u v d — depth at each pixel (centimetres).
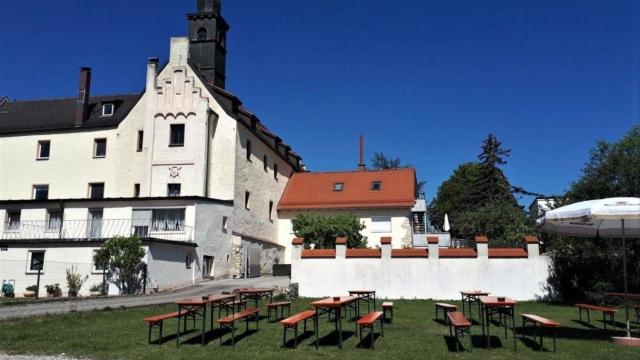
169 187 3419
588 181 2217
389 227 3888
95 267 2514
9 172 3853
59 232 3152
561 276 1916
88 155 3722
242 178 3544
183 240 2931
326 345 1088
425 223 4681
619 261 1858
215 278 3083
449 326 1226
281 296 2012
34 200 3203
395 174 4278
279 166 4394
